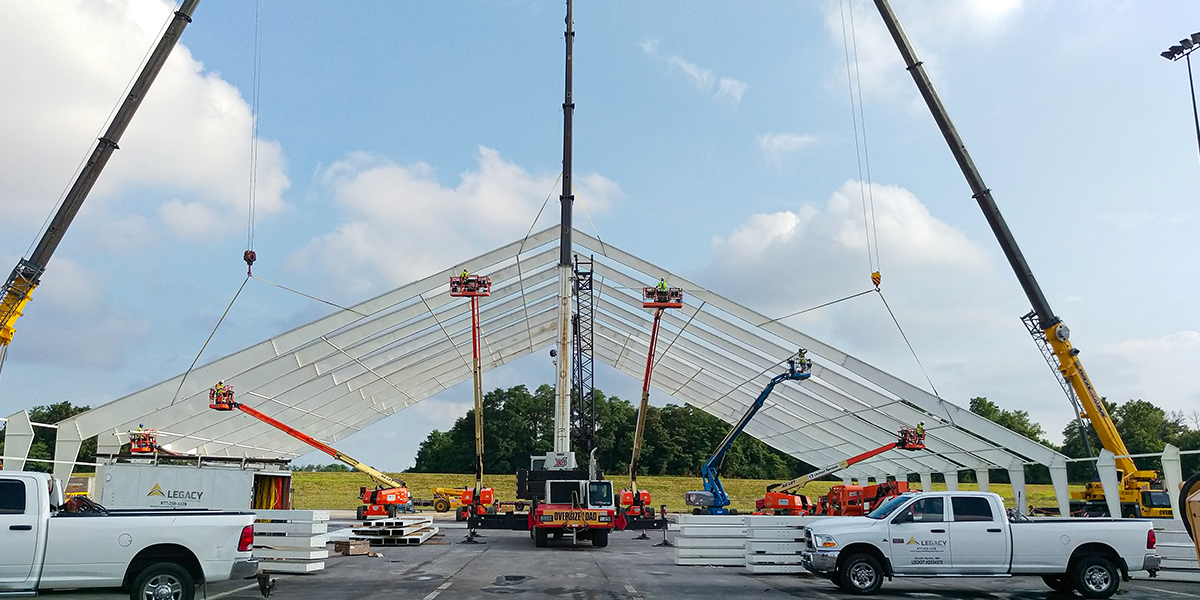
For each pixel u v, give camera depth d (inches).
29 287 1064.8
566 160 1550.2
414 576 697.0
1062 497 1375.5
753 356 1686.8
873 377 1453.0
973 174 1352.1
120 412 1334.9
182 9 1114.7
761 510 1780.3
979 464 1710.1
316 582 643.5
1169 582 720.3
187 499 1221.1
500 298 1625.2
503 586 631.8
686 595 589.0
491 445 4212.6
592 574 734.5
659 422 4269.2
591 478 1368.1
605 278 1635.1
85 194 1080.8
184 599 457.1
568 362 1469.0
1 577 437.7
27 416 1266.0
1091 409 1360.7
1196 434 3639.3
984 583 692.1
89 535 451.5
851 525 611.5
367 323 1483.8
